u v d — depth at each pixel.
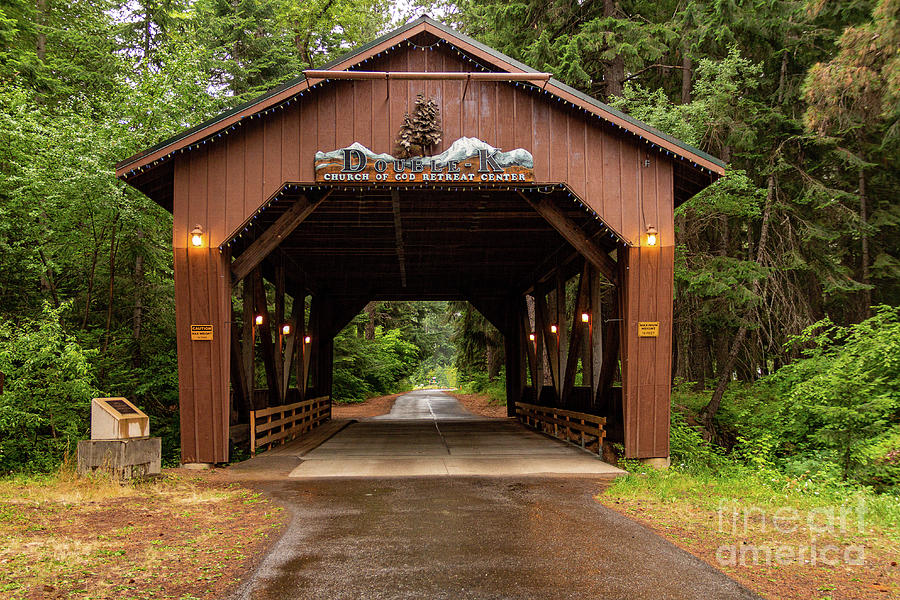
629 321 9.88
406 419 20.66
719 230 16.94
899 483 8.75
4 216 11.48
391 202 11.48
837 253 16.97
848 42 10.44
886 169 16.95
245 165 9.65
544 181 9.88
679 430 12.66
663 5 18.42
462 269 17.92
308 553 4.92
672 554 4.88
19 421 9.93
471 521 6.05
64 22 19.39
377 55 9.96
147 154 9.38
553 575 4.38
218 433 9.54
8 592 3.80
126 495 7.09
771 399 14.99
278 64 24.77
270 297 22.11
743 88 15.95
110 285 13.12
